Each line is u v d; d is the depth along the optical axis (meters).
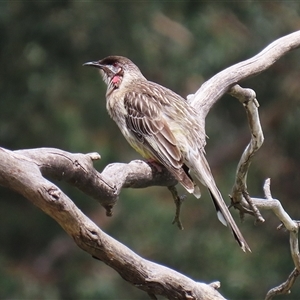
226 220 7.59
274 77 17.77
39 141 17.27
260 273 15.66
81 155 6.76
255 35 17.98
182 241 16.34
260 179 17.17
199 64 17.88
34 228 17.64
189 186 7.95
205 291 6.40
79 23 16.89
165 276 6.25
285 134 17.48
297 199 16.97
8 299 16.64
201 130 8.62
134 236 16.61
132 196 16.92
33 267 17.41
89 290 16.67
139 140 8.95
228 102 17.95
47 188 5.92
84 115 17.61
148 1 17.30
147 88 9.31
